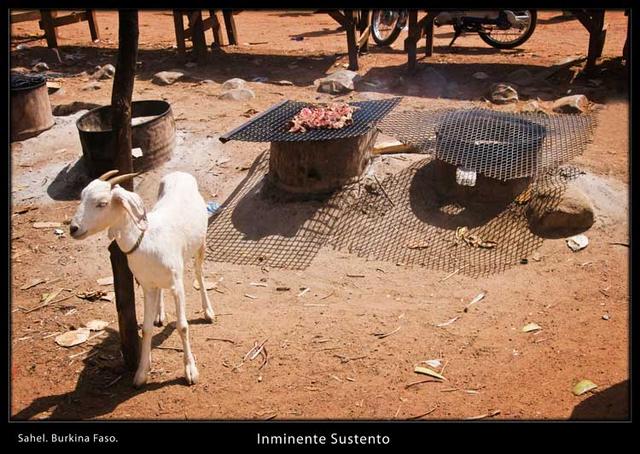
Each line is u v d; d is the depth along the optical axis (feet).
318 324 18.44
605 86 33.01
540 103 31.40
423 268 21.06
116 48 44.68
